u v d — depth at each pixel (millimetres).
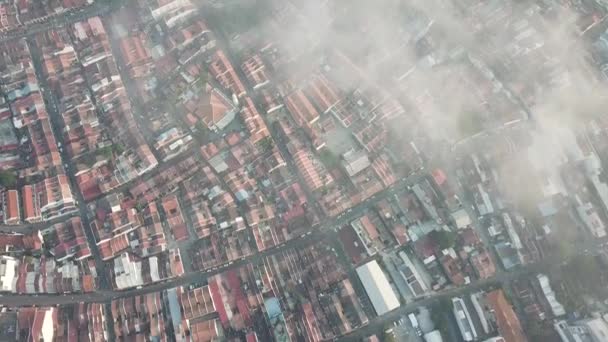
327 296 122500
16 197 129125
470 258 124562
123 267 124875
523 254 124438
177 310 121500
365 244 125500
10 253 125062
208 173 133375
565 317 120750
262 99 138750
